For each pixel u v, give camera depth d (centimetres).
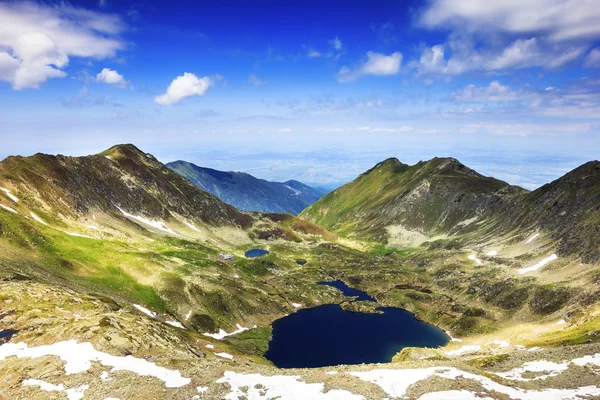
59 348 6412
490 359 6700
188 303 12812
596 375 5309
